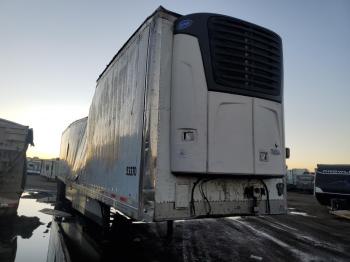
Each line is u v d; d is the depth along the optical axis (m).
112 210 6.30
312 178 29.66
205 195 4.18
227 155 4.14
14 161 10.28
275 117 4.66
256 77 4.51
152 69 4.11
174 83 4.16
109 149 5.72
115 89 5.76
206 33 4.22
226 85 4.23
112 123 5.71
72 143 10.53
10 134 10.40
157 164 3.91
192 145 3.99
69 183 10.12
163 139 4.01
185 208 4.02
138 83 4.53
